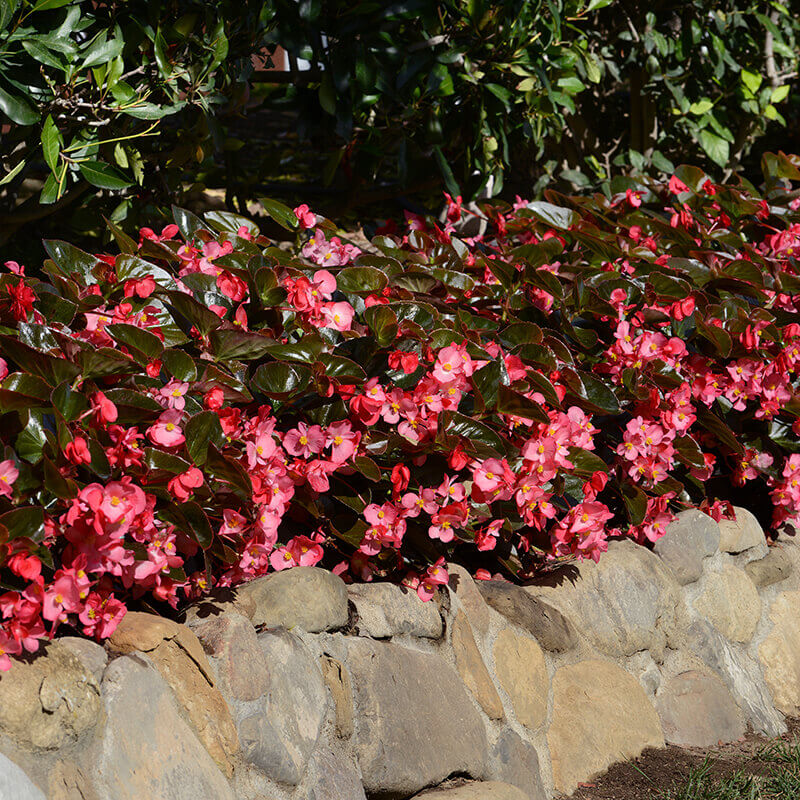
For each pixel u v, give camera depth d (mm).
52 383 2045
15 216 3596
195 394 2268
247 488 2113
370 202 4906
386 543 2562
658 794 2748
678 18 5383
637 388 3188
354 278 2793
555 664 2977
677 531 3564
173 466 2020
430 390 2551
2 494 1798
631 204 4434
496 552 3068
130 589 2174
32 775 1558
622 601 3221
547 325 3293
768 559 3971
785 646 3809
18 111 2887
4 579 1784
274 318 2570
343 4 3672
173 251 2801
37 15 2971
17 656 1648
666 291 3416
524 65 4109
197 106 3605
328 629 2316
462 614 2730
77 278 2520
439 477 2654
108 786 1670
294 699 2111
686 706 3254
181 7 3438
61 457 1915
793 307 3885
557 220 3998
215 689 1972
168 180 3939
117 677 1799
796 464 3674
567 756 2811
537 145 4652
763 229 4531
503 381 2672
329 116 4172
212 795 1826
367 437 2527
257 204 5430
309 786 2074
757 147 6629
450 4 3859
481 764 2512
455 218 4145
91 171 3141
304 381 2396
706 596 3576
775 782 2820
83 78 3158
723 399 3588
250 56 3783
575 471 2906
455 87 4176
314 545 2445
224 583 2330
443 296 3162
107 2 3336
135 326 2219
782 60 5926
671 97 5457
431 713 2424
